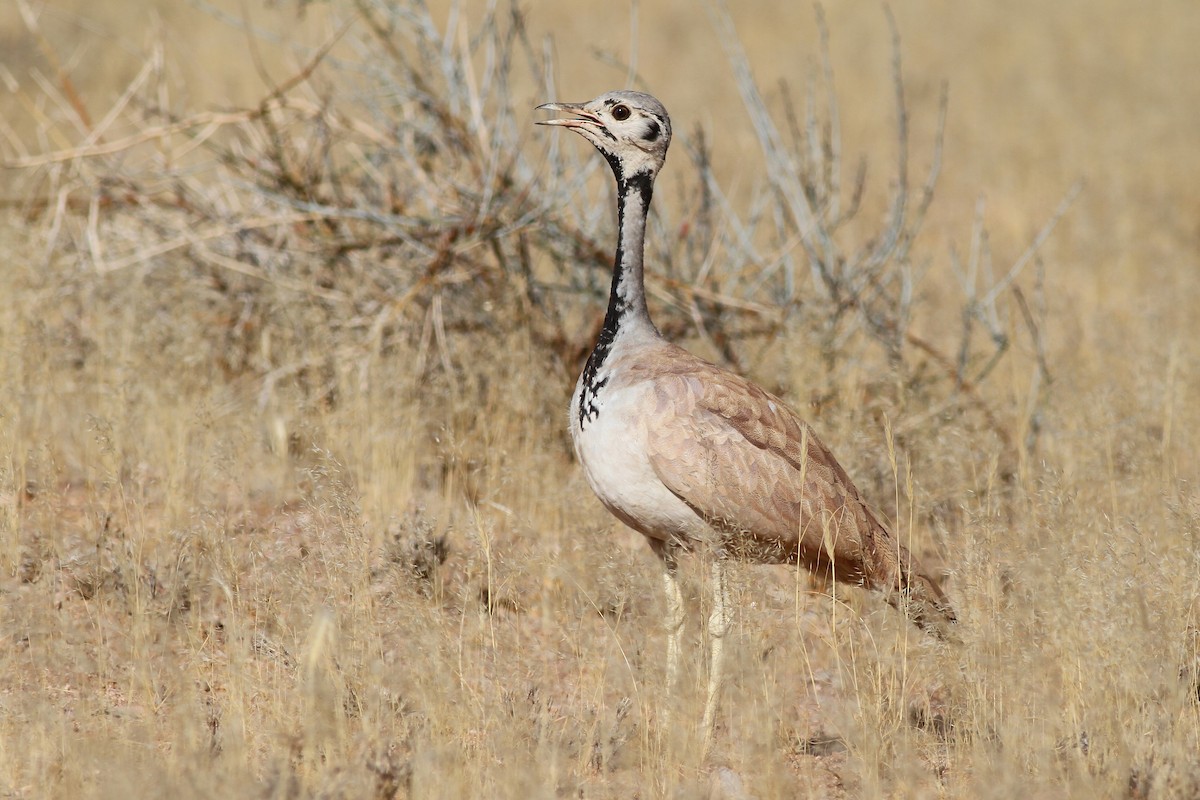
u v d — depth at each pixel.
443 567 13.54
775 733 10.54
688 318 18.22
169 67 21.88
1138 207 30.66
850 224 26.20
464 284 18.02
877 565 11.77
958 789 10.10
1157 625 10.73
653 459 11.33
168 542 12.92
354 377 16.55
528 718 10.48
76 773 9.15
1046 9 51.94
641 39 45.88
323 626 9.85
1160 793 9.48
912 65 44.38
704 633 11.30
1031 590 11.17
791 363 16.55
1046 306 22.91
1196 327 21.34
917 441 15.90
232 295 18.48
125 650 11.47
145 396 15.24
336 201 18.45
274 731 9.90
